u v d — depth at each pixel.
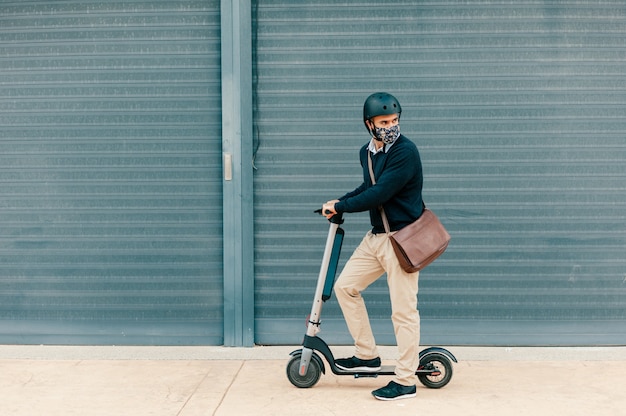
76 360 5.10
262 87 5.28
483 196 5.28
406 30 5.23
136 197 5.37
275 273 5.34
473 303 5.31
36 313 5.44
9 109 5.39
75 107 5.36
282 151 5.30
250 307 5.31
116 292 5.40
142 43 5.32
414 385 4.33
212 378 4.71
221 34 5.21
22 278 5.43
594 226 5.27
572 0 5.20
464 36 5.22
